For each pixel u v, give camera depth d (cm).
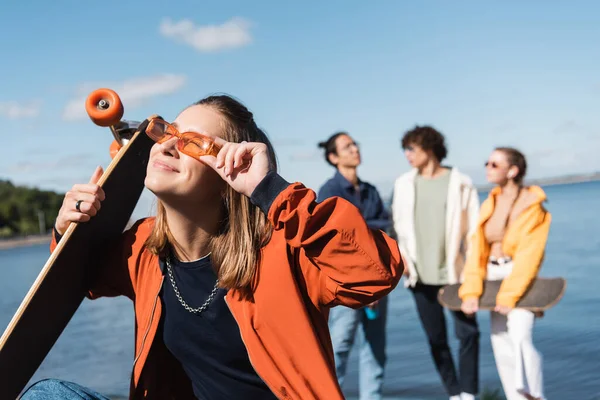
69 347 955
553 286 412
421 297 489
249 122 187
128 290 196
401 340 809
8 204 12500
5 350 158
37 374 749
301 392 161
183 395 196
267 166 162
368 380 472
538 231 421
